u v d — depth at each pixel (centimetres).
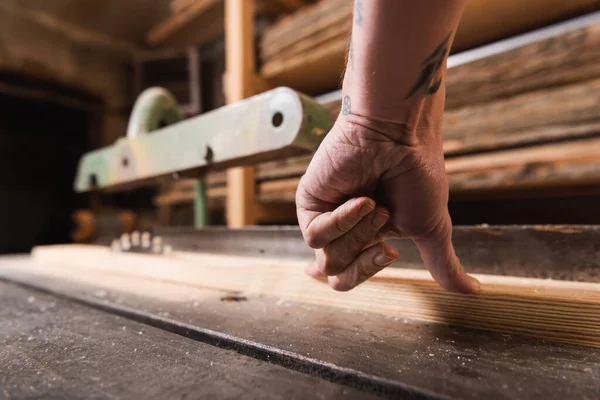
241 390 42
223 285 94
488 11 117
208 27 237
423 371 43
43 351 54
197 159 96
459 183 127
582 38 107
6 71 346
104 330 65
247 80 165
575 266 66
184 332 62
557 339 55
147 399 40
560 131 111
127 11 364
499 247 73
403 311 67
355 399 39
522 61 117
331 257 50
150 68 411
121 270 123
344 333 58
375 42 37
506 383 40
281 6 199
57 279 116
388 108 41
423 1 34
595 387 40
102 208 382
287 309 73
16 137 362
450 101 131
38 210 371
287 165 165
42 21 357
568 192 136
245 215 167
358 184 47
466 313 61
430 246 54
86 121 414
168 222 239
